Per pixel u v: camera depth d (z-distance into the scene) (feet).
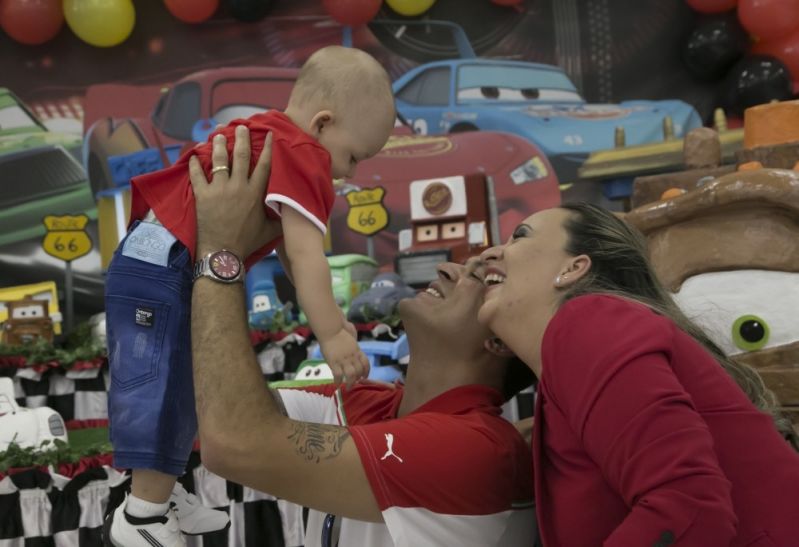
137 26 17.57
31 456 9.23
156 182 5.23
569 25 18.19
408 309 5.88
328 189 5.11
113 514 5.17
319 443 4.71
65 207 17.04
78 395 12.40
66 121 17.25
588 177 16.17
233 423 4.56
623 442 3.77
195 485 9.30
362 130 5.35
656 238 7.43
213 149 5.09
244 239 5.02
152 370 4.98
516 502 5.18
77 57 17.39
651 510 3.59
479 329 5.64
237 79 17.70
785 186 6.82
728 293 7.06
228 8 17.42
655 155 15.87
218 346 4.69
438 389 5.75
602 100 18.10
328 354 4.96
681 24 18.19
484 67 17.94
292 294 15.16
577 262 4.84
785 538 3.94
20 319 13.29
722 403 4.11
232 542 9.23
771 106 8.83
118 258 5.13
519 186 17.60
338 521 5.53
